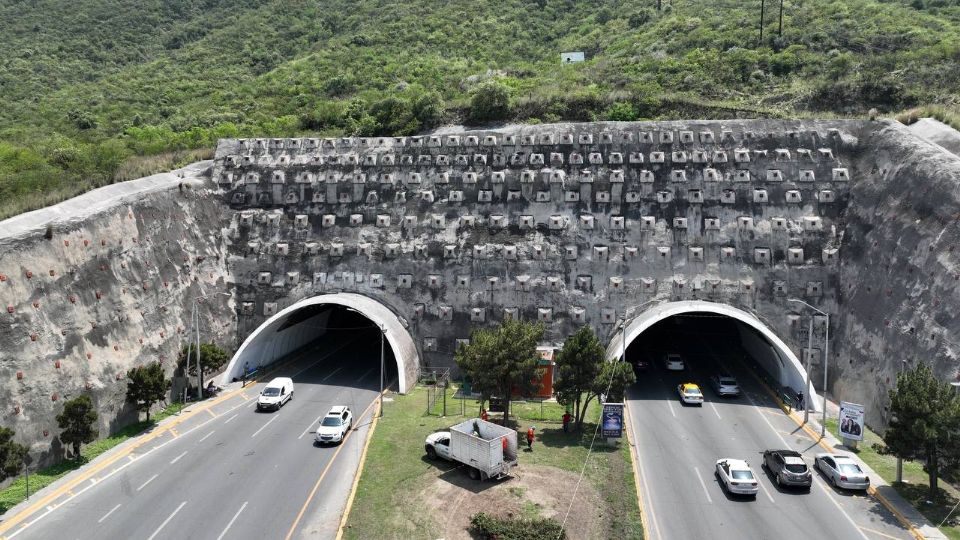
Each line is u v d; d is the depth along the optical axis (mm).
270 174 56031
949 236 38031
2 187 51094
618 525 27500
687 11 91750
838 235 49406
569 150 53750
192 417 41188
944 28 72312
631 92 65812
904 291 40531
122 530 26609
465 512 28375
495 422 40219
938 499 30250
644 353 57375
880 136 49500
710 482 32188
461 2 108188
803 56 70250
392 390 47469
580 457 34812
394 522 27672
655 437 38000
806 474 31125
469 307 51250
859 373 43250
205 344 47750
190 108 81875
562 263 51250
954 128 48531
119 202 43375
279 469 32812
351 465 33438
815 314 48219
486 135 54906
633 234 51219
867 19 77625
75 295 38000
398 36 97812
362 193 54844
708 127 53406
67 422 33625
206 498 29547
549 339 50062
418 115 66062
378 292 52438
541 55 91750
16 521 27391
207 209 53594
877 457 35375
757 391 47125
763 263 49531
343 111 71500
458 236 52688
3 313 33312
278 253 53969
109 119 79500
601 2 105750
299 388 47781
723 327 62969
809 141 52031
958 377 33219
